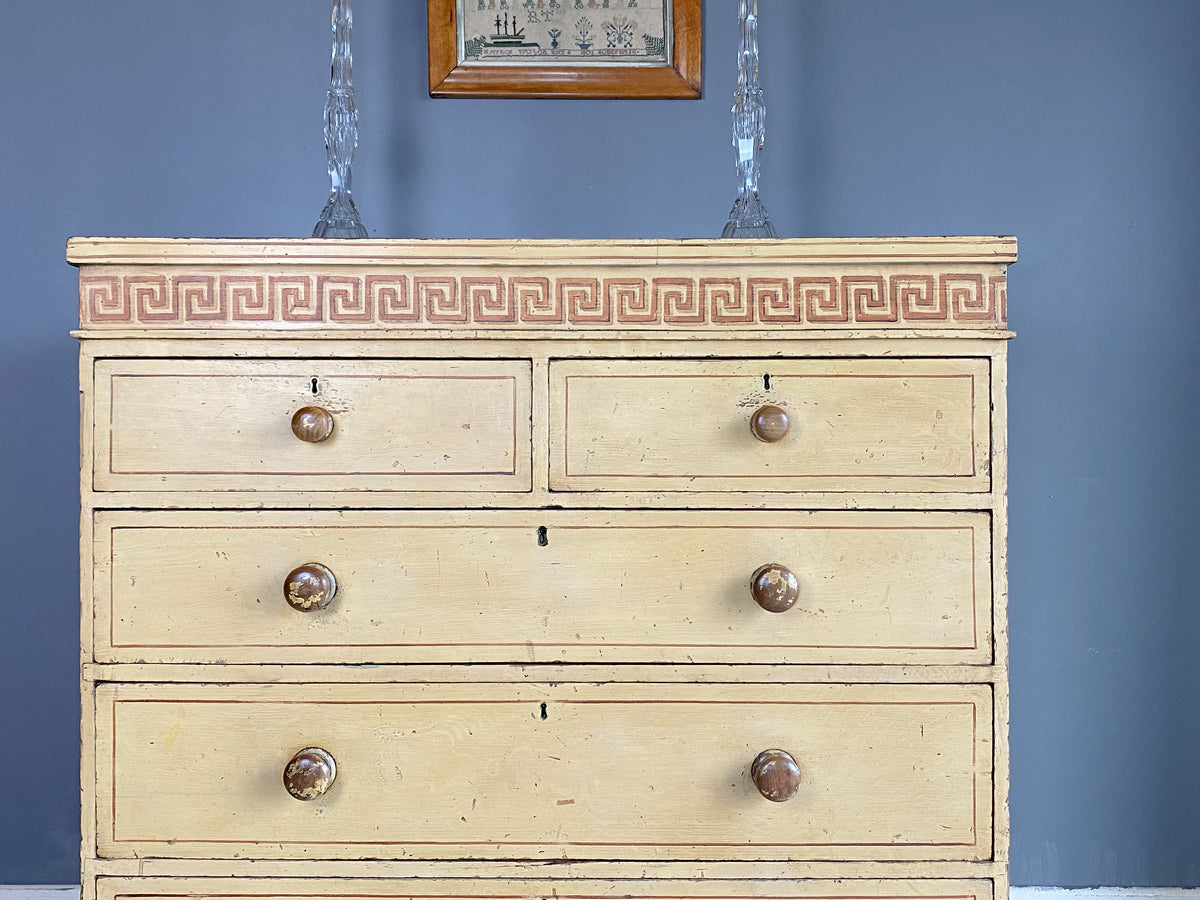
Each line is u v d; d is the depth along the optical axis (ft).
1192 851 5.63
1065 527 5.63
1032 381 5.62
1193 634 5.63
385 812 3.67
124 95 5.58
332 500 3.66
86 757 3.64
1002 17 5.62
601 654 3.67
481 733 3.67
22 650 5.60
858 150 5.63
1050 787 5.64
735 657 3.67
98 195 5.58
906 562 3.65
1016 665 5.64
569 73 5.57
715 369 3.66
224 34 5.60
